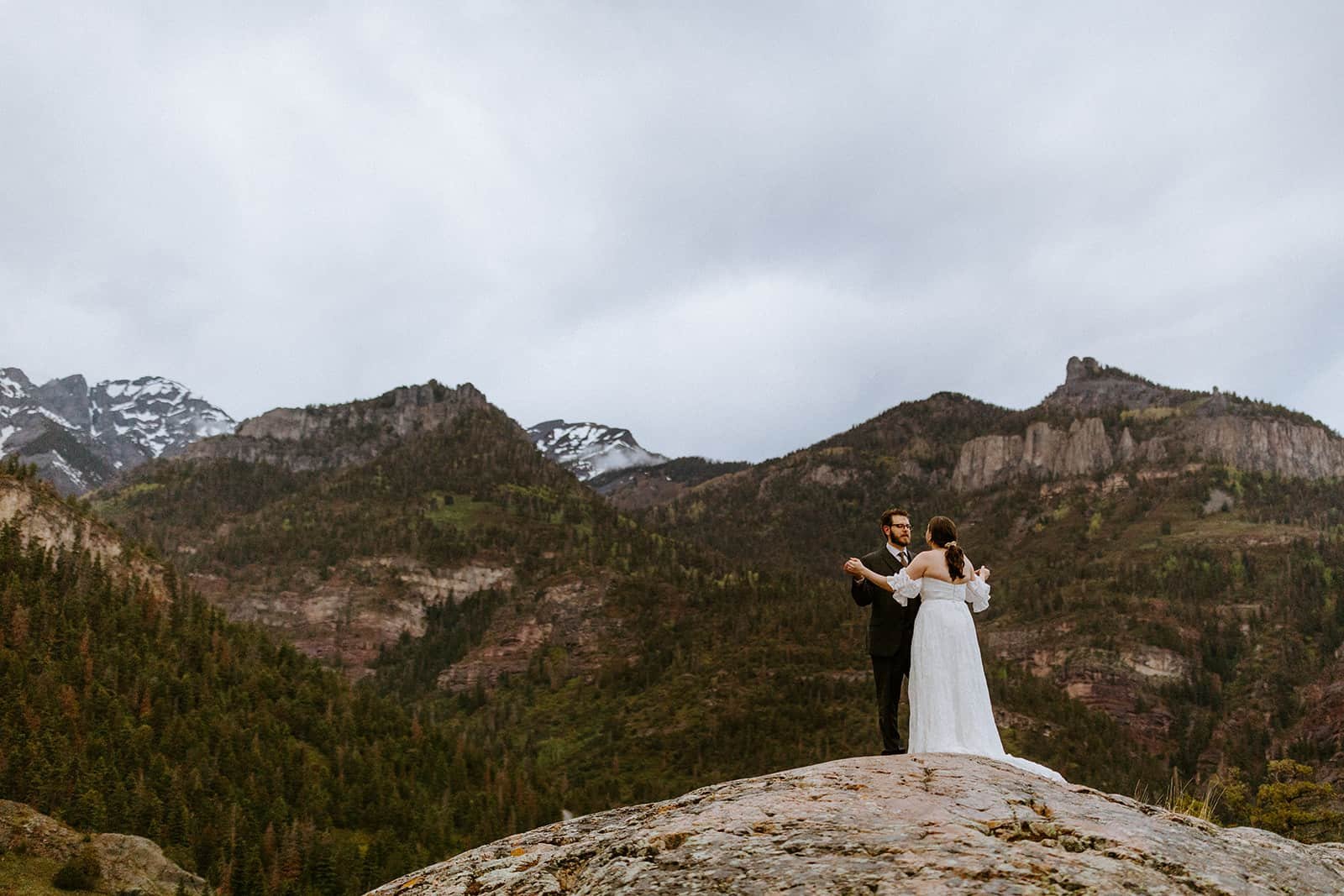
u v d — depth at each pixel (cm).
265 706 15275
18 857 8369
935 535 1157
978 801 784
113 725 12725
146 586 17188
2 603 14075
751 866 673
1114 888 616
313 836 11450
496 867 809
